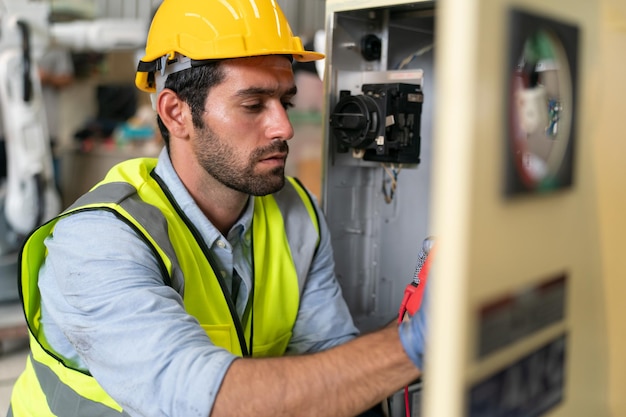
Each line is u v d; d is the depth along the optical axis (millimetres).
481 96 456
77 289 996
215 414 833
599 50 624
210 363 855
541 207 550
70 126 3730
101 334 947
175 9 1173
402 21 1388
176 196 1197
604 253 661
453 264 453
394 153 1307
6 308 2738
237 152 1130
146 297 933
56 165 3326
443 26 449
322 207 1377
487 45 459
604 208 653
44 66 3465
